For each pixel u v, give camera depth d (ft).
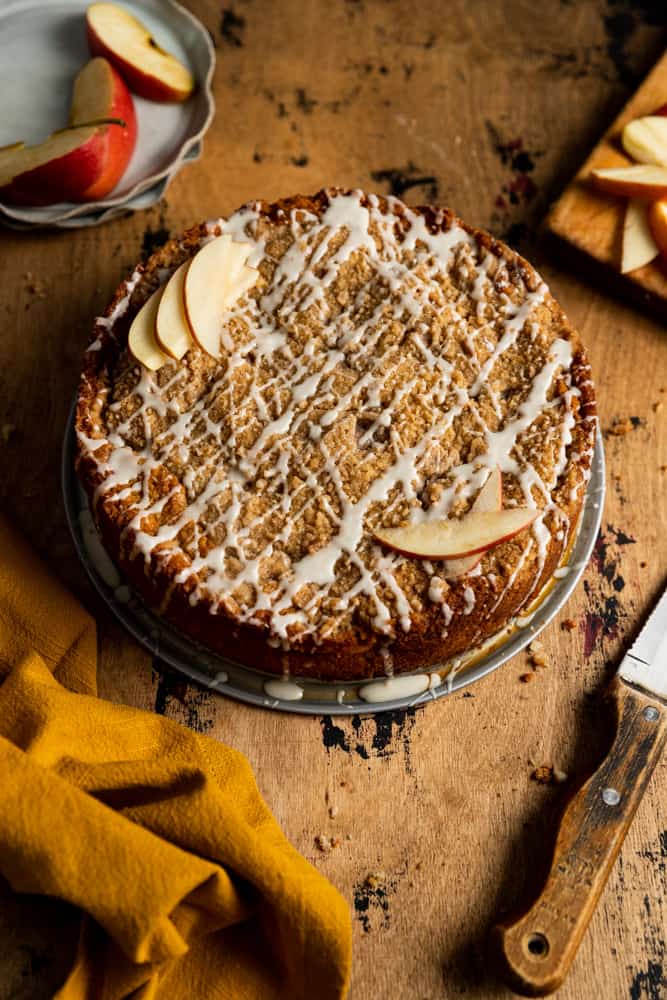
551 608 2.51
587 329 2.78
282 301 2.52
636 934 2.37
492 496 2.36
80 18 2.94
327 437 2.41
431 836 2.42
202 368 2.46
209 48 2.90
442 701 2.50
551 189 2.89
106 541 2.45
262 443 2.42
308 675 2.42
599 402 2.72
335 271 2.53
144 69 2.83
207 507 2.38
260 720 2.48
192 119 2.89
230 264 2.52
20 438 2.67
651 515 2.64
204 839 2.26
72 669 2.46
